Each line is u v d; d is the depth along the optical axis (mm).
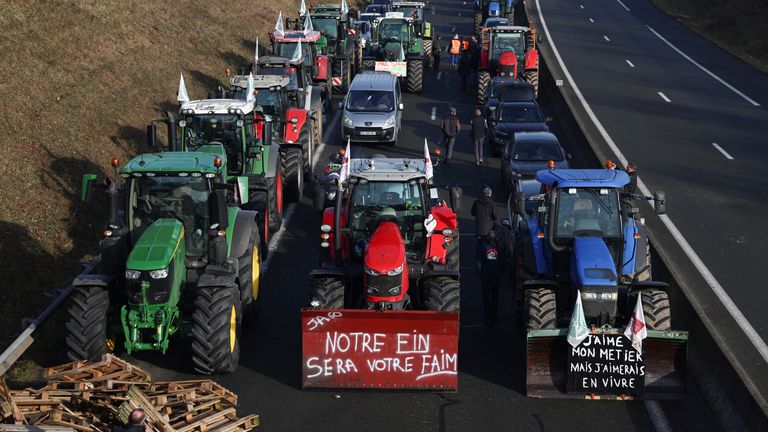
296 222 55406
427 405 33094
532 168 60469
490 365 36562
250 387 34406
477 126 69750
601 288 34000
